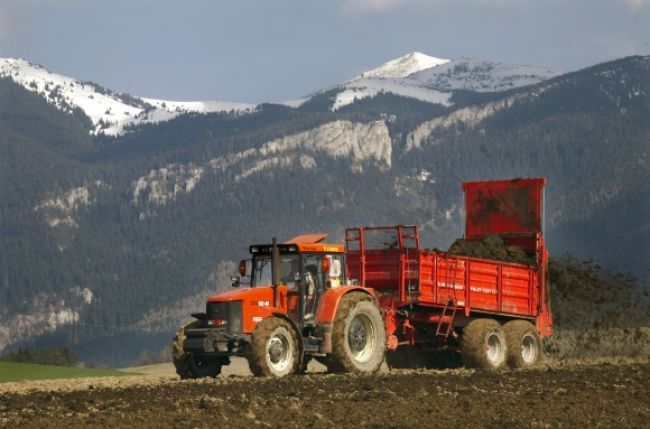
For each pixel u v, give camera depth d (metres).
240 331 38.31
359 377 37.91
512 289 47.41
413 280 42.84
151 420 26.70
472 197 52.09
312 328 40.34
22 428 25.59
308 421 26.44
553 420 26.69
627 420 26.80
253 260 41.22
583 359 50.91
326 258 40.84
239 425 25.81
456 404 29.66
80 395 33.44
